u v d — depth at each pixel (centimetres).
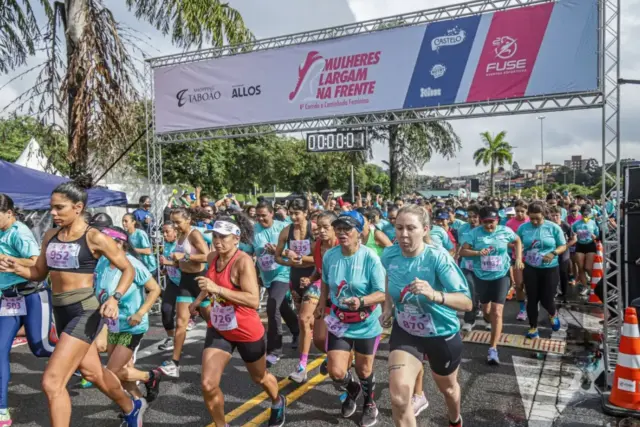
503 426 418
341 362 399
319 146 845
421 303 327
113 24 1040
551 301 659
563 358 584
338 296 402
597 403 461
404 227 325
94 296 363
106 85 1023
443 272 323
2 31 1215
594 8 636
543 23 666
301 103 838
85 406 467
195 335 715
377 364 577
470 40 714
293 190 3653
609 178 533
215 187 2073
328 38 814
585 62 641
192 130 934
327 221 478
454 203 1669
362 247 404
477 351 612
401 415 308
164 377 540
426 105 745
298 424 425
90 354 367
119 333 424
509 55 687
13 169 844
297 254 566
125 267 362
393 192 2750
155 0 1089
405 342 335
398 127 2697
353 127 805
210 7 1088
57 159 1161
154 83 966
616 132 516
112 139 1041
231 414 448
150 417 442
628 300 506
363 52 788
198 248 539
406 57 759
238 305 360
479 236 588
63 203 347
